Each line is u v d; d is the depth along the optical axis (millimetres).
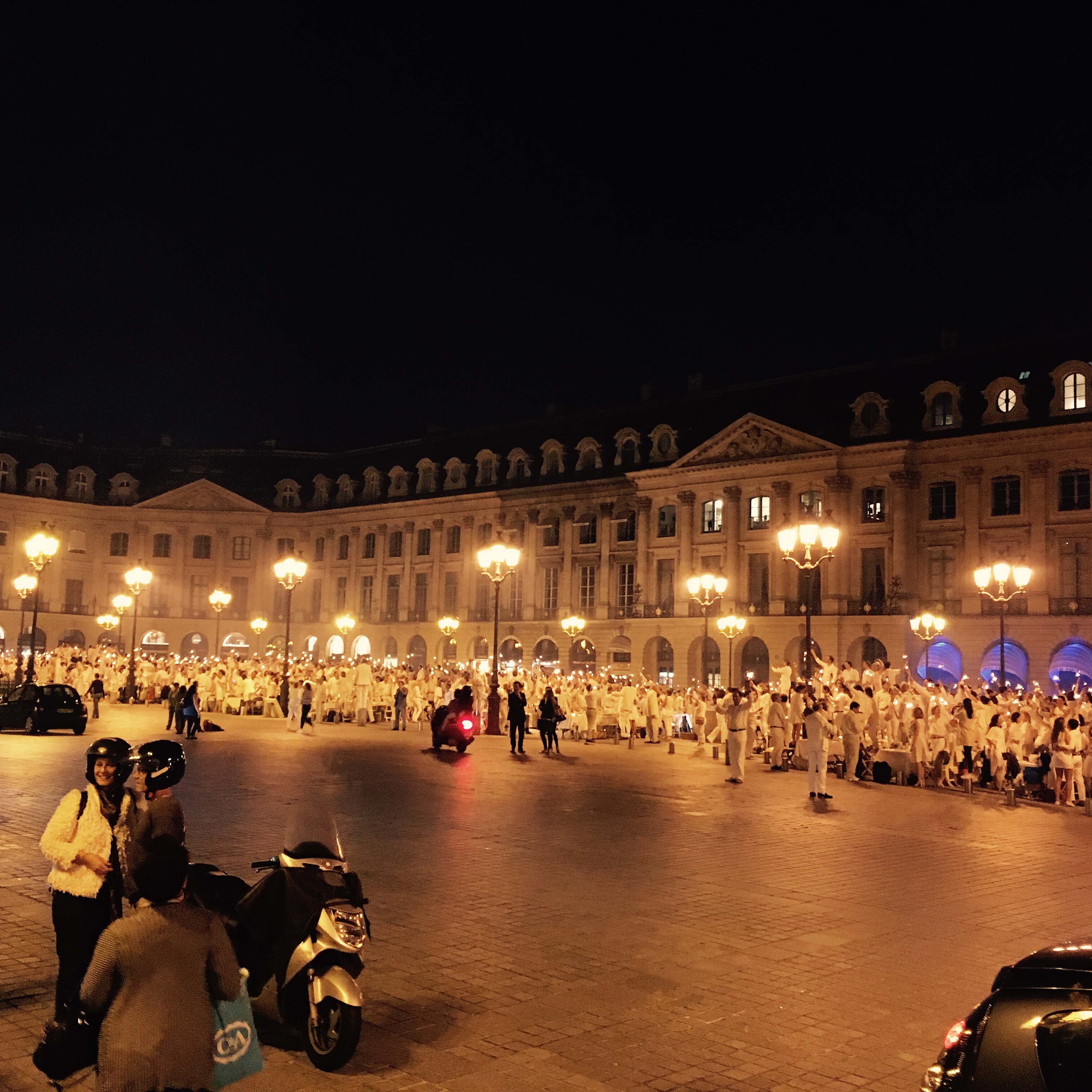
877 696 34844
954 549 61375
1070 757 25812
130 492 94938
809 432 66250
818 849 17078
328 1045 7457
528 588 81188
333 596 94125
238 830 16656
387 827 17578
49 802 19047
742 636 67125
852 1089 7266
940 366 65125
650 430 77375
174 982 5250
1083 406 58125
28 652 86125
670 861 15461
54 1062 5492
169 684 50438
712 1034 8289
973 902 13383
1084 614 56219
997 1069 4660
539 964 10023
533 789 23500
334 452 100688
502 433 88375
